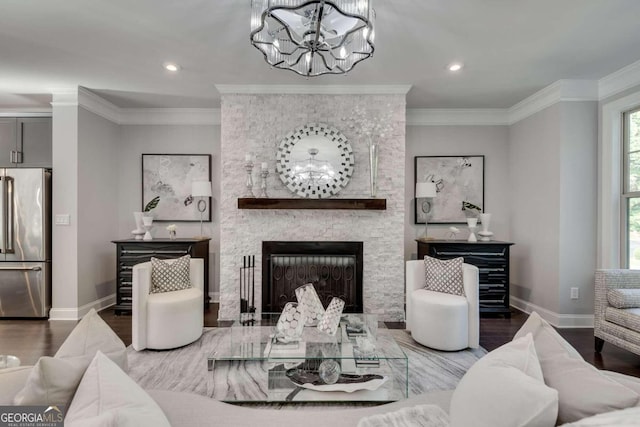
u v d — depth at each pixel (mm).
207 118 4582
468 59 3035
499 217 4547
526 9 2260
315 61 2836
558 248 3598
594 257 3543
